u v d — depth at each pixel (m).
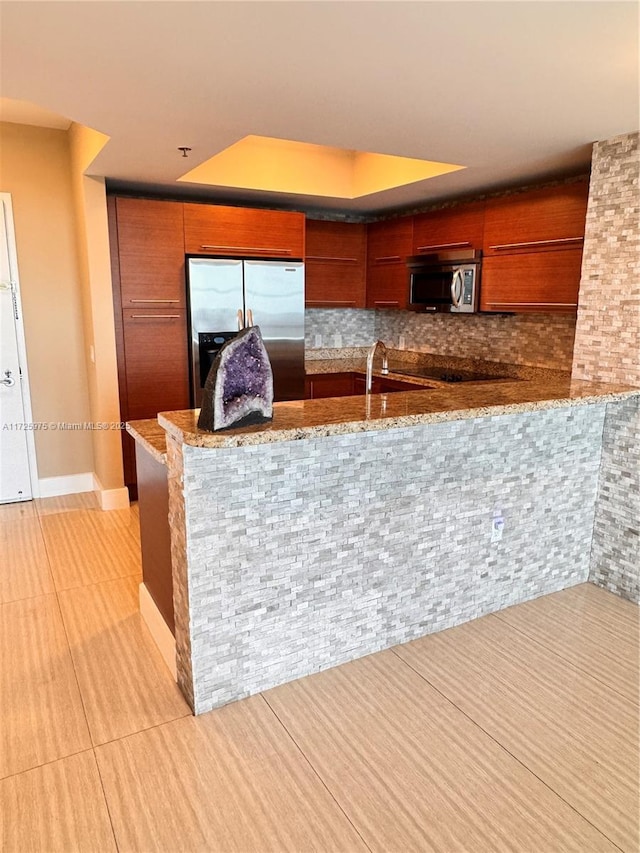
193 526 2.04
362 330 5.82
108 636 2.70
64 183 4.16
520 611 2.93
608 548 3.12
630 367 2.84
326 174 4.41
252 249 4.40
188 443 1.86
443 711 2.21
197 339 4.23
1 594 3.06
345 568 2.41
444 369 4.99
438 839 1.70
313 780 1.89
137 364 4.17
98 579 3.24
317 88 2.09
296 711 2.21
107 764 1.96
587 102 2.23
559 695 2.30
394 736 2.09
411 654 2.57
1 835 1.70
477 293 4.13
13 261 4.10
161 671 2.44
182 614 2.19
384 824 1.74
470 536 2.74
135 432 2.59
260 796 1.83
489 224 3.99
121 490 4.27
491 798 1.83
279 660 2.33
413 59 1.82
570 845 1.68
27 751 2.01
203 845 1.67
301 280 4.55
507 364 4.43
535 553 3.00
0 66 1.89
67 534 3.83
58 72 1.93
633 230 2.73
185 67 1.89
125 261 4.01
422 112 2.36
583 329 3.03
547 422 2.85
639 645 2.63
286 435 1.94
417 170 3.84
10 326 4.18
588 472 3.08
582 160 3.23
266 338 4.48
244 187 4.11
